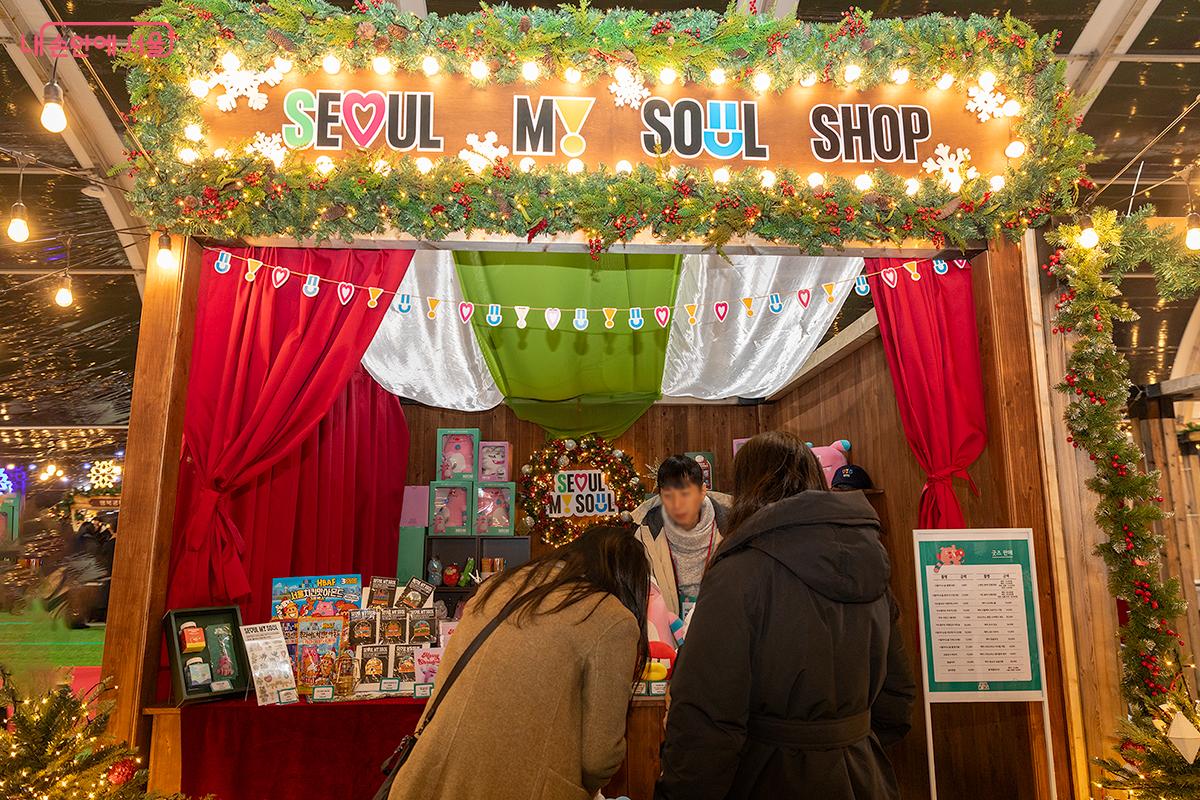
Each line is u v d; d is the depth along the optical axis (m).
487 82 3.02
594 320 4.16
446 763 1.57
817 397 5.59
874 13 4.46
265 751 2.72
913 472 4.09
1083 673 3.07
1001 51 3.21
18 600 7.31
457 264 3.88
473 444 6.04
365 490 5.04
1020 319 3.26
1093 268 3.17
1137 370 6.45
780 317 4.55
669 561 3.05
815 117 3.13
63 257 6.34
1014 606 2.90
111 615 2.69
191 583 2.82
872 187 3.08
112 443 9.04
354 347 3.13
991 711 3.31
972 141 3.19
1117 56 4.59
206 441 2.94
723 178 2.97
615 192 2.86
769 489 1.68
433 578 5.71
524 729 1.58
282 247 3.05
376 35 2.96
